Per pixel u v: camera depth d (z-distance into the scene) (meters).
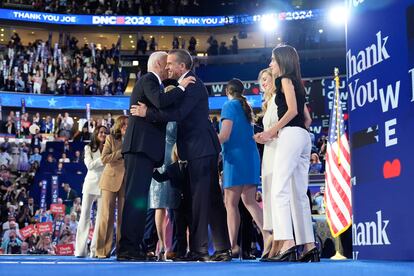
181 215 5.37
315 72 24.06
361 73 4.25
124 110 23.05
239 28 27.41
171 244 6.35
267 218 4.46
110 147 6.07
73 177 14.27
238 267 2.88
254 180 5.18
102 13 27.28
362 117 4.20
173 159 5.43
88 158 6.73
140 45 26.30
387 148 3.87
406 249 3.63
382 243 3.88
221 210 4.46
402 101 3.73
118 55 25.25
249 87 22.58
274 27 26.45
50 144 16.41
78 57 24.08
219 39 28.91
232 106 5.23
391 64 3.88
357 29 4.34
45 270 2.59
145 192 4.29
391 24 3.90
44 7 26.56
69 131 20.12
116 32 27.69
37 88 22.61
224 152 5.25
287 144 3.82
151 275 2.27
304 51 25.09
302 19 25.97
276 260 3.84
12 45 23.91
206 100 4.54
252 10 27.25
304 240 3.87
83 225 6.79
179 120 4.29
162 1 27.70
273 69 4.04
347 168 7.11
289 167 3.80
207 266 3.05
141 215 4.26
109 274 2.33
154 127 4.36
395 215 3.75
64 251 10.98
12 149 17.91
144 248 5.79
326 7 26.55
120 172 6.22
